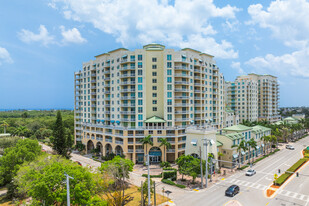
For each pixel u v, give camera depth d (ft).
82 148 309.01
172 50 257.34
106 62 291.58
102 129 284.00
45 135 419.54
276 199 143.95
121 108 266.36
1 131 407.85
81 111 341.41
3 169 158.51
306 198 145.89
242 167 218.59
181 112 260.62
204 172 180.04
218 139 237.25
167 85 255.50
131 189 165.78
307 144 373.81
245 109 485.97
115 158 173.47
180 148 254.47
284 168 222.89
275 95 576.61
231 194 148.15
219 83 330.95
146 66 261.44
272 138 299.38
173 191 159.94
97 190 126.11
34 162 144.56
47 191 99.86
